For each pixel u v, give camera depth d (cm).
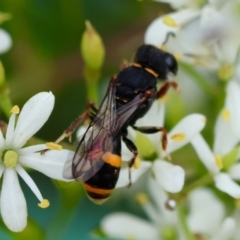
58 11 11
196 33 10
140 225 11
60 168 9
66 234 11
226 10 10
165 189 9
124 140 9
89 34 10
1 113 10
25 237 9
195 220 10
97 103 10
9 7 11
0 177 9
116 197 11
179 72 11
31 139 9
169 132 10
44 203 9
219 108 10
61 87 11
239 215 10
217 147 10
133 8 11
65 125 11
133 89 9
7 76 11
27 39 11
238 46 10
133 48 11
